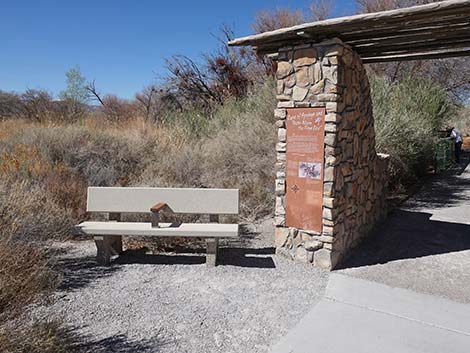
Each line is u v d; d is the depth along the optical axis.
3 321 2.51
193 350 2.59
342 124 4.04
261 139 8.35
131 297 3.39
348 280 3.76
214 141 9.06
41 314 3.02
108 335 2.76
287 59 4.15
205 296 3.42
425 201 7.61
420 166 10.09
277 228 4.45
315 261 4.13
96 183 6.66
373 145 5.28
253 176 7.46
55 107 14.56
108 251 4.25
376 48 4.34
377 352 2.55
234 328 2.87
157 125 10.43
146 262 4.30
